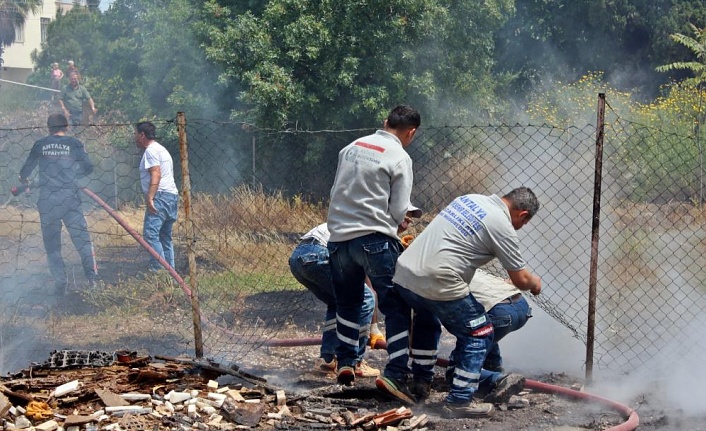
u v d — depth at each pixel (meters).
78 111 16.06
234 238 10.15
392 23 12.58
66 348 6.52
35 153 8.34
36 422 4.33
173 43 14.52
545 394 5.41
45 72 28.55
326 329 5.90
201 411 4.62
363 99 12.58
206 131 13.33
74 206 8.38
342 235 5.13
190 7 14.45
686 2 21.62
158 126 13.92
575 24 22.56
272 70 12.56
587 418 4.91
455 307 4.90
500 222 4.87
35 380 4.86
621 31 22.12
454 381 4.96
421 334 5.23
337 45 12.57
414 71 13.05
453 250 4.88
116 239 10.58
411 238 5.75
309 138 12.54
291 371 6.02
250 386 5.09
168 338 6.83
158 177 8.55
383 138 5.20
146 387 4.90
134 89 15.99
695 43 15.97
